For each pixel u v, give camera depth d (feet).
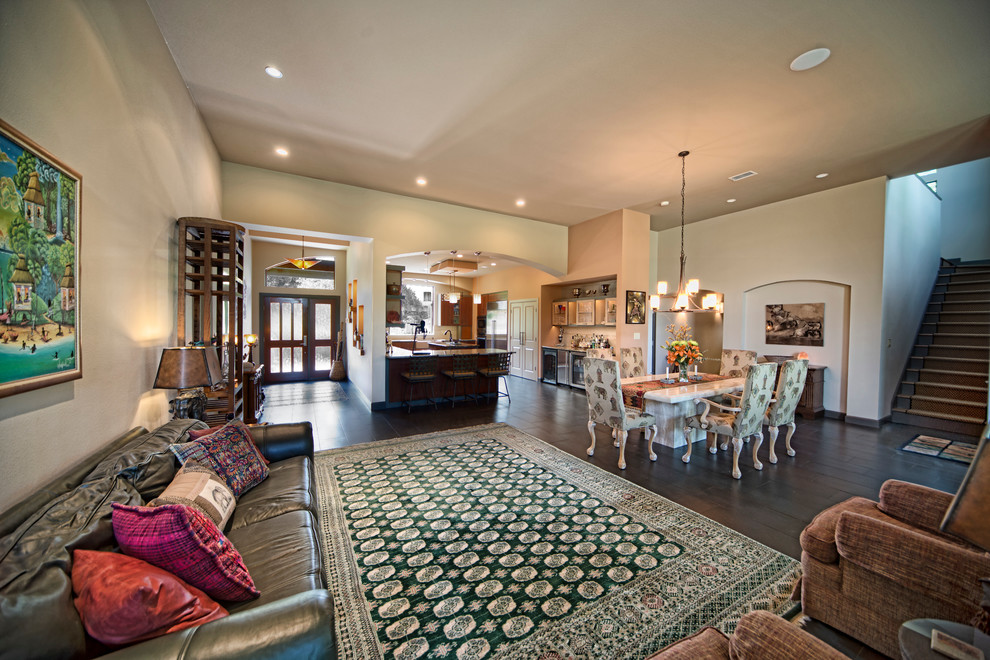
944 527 3.20
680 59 8.55
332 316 29.07
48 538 3.36
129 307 6.59
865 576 5.16
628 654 5.09
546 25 7.61
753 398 10.64
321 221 16.33
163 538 3.74
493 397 21.68
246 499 6.69
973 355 17.40
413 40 8.07
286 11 7.32
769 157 13.64
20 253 3.92
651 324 25.86
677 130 11.72
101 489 4.40
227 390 10.33
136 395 6.88
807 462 12.13
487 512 8.82
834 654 2.81
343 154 13.66
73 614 3.03
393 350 22.53
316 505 7.08
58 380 4.52
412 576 6.61
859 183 16.39
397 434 14.75
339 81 9.51
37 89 4.26
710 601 6.08
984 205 22.54
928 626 3.47
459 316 38.81
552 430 15.51
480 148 13.05
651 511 8.89
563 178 15.79
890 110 10.55
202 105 10.59
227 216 14.55
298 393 23.27
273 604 3.49
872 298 16.11
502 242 21.43
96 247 5.53
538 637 5.35
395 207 18.15
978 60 8.47
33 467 4.17
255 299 26.48
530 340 29.68
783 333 19.16
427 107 10.59
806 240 18.02
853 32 7.69
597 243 21.91
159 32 7.77
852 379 16.72
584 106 10.44
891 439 14.52
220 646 3.06
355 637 5.31
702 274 22.47
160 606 3.33
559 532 8.01
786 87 9.52
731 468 11.60
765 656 2.96
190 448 6.43
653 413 14.06
